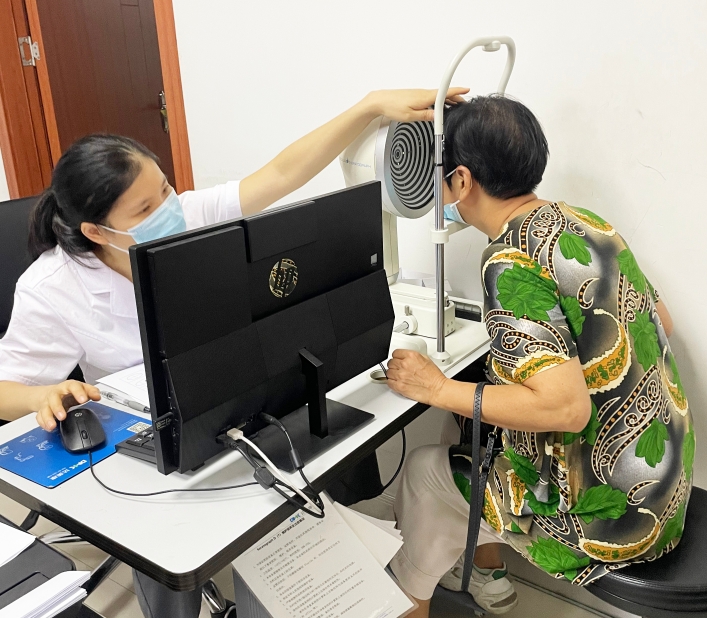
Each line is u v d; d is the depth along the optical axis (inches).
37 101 111.6
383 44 70.1
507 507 49.9
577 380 41.3
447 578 68.6
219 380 38.5
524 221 44.5
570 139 62.2
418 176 57.9
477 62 64.9
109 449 45.9
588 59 59.2
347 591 47.4
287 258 41.5
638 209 60.8
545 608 68.7
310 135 63.2
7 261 69.3
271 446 44.0
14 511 84.1
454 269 72.9
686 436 47.8
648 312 46.9
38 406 49.5
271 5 76.3
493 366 45.8
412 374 49.2
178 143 92.0
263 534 38.1
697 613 44.3
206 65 84.8
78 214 53.1
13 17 106.5
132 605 69.9
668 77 56.2
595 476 45.6
